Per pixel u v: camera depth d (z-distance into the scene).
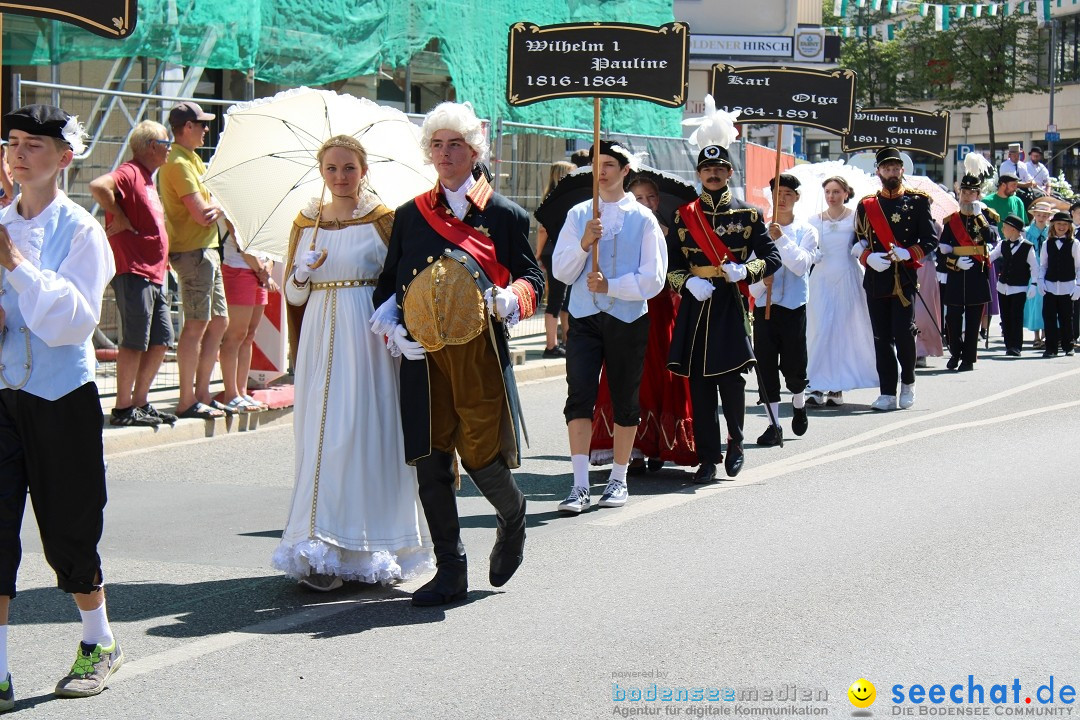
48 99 10.68
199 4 11.46
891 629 5.18
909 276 11.32
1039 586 5.77
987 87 45.72
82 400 4.44
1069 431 10.01
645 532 6.88
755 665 4.78
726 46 37.00
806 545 6.53
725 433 10.19
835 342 11.62
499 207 5.65
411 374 5.54
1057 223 16.14
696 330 8.10
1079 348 17.22
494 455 5.59
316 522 5.64
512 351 13.44
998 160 45.72
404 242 5.61
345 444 5.67
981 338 18.61
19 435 4.43
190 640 5.13
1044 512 7.21
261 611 5.53
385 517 5.79
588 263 7.48
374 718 4.31
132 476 8.36
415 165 6.81
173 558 6.43
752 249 8.21
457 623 5.33
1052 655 4.89
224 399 9.99
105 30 5.37
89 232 4.42
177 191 9.18
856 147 15.58
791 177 10.06
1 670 4.40
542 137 15.53
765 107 10.68
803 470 8.58
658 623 5.29
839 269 11.59
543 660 4.86
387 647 5.04
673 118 18.80
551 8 16.22
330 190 5.78
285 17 12.52
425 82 16.28
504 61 15.59
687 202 8.66
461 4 14.79
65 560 4.51
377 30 13.59
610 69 7.99
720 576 5.97
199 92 14.03
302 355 5.80
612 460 8.46
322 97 7.23
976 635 5.11
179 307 12.24
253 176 7.24
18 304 4.39
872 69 47.25
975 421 10.63
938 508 7.35
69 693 4.50
